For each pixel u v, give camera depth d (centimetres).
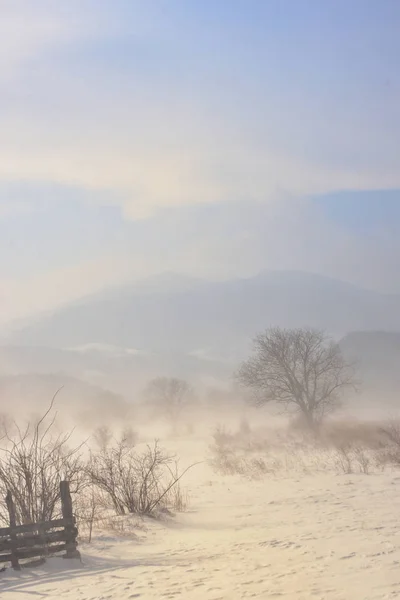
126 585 993
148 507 1803
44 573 1119
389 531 1341
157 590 948
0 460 1474
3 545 1144
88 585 1008
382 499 1884
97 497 1920
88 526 1586
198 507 2006
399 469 2738
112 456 2319
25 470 1432
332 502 1889
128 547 1348
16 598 962
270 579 977
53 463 1505
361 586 897
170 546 1354
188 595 906
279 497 2092
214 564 1123
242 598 870
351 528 1412
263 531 1479
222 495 2256
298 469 2969
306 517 1639
